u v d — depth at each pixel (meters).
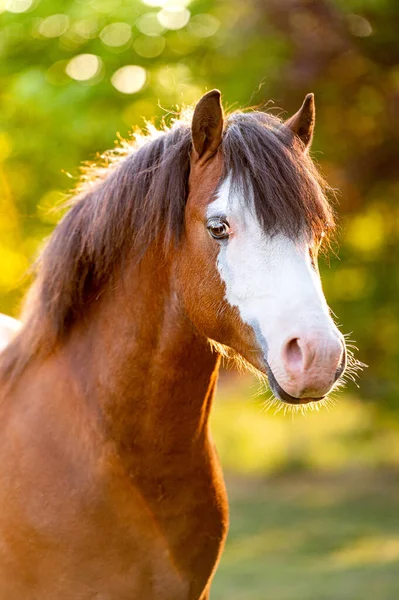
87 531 3.01
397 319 10.67
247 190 2.83
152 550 3.08
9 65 8.79
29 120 8.59
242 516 11.20
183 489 3.15
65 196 3.72
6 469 3.10
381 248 10.94
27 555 3.02
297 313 2.70
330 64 9.45
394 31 9.23
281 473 14.23
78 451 3.08
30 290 3.41
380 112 10.02
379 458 14.81
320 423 17.05
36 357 3.29
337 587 7.77
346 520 10.86
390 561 8.74
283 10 9.23
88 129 8.35
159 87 8.91
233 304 2.84
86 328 3.25
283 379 2.68
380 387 10.71
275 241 2.79
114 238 3.15
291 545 9.58
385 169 10.38
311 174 2.95
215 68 9.43
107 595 3.02
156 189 3.06
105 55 8.52
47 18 8.75
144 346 3.10
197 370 3.13
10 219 8.91
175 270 3.06
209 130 2.99
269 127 3.02
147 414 3.10
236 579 8.16
